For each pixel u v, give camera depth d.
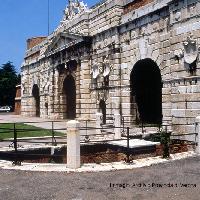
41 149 19.98
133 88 29.41
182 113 22.44
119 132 22.31
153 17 25.95
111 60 30.92
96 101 33.78
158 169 14.48
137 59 27.91
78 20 36.59
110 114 31.22
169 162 15.89
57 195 10.98
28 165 15.32
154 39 25.84
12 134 25.67
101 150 21.88
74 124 14.53
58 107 42.91
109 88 31.31
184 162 15.84
